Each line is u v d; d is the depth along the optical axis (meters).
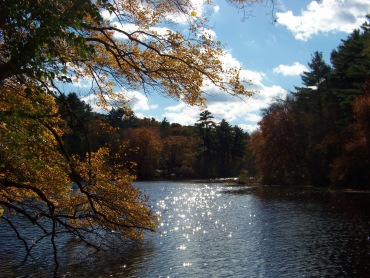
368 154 48.28
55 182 10.95
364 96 49.41
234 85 9.42
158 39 9.50
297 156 65.25
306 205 35.59
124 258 16.67
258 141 71.50
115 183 11.85
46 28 5.59
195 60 9.38
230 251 18.23
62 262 16.02
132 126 108.56
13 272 14.48
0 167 7.80
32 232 21.81
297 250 18.03
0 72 6.49
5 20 5.73
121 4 9.11
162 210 35.22
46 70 5.89
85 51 5.96
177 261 16.36
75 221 13.59
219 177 119.88
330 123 62.47
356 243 19.02
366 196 42.22
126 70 10.07
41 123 6.92
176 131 138.38
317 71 68.75
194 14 8.95
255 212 32.34
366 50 48.72
